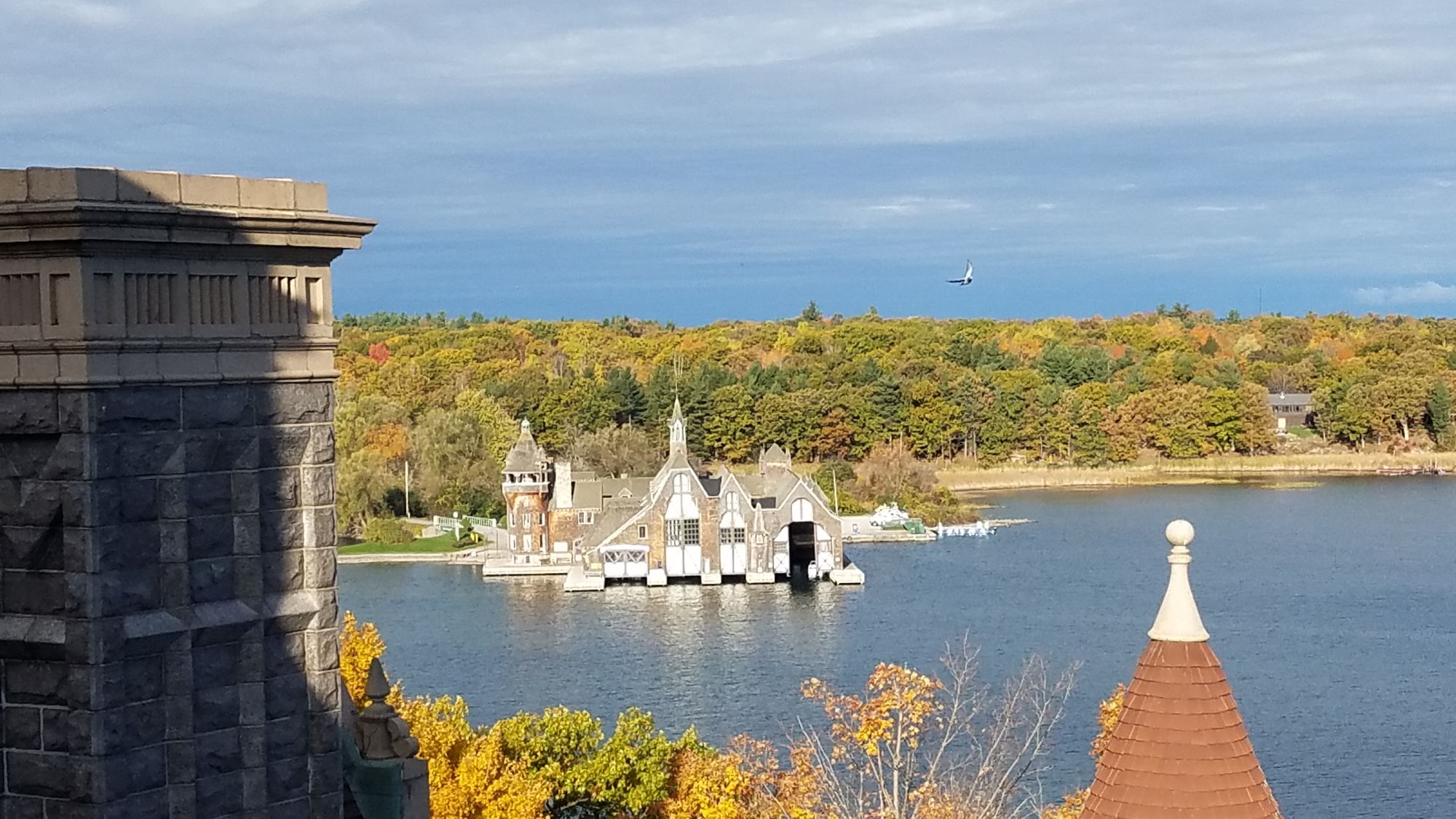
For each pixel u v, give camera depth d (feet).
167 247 49.57
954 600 438.81
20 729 49.34
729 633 397.19
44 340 47.57
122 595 48.88
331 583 55.06
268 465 53.36
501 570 526.57
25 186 47.52
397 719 60.23
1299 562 492.95
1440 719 282.36
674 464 510.99
